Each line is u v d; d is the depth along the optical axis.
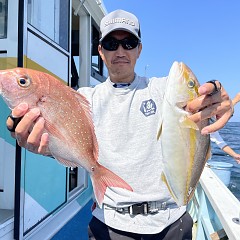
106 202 1.80
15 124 1.23
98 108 1.79
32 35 2.65
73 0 4.28
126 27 1.70
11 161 2.48
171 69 1.42
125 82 1.82
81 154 1.35
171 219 1.74
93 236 1.87
